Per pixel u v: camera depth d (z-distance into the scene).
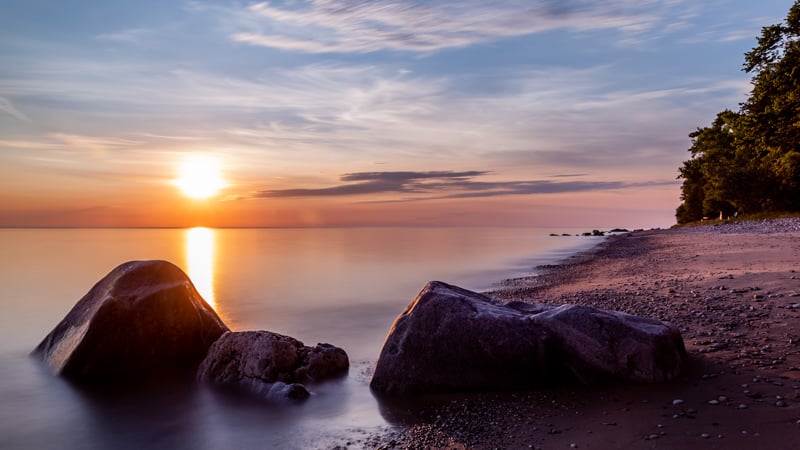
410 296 21.69
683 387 7.18
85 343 10.52
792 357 7.84
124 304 10.84
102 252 61.69
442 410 7.70
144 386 9.81
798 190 58.34
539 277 25.69
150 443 7.43
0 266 40.25
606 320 8.10
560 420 6.73
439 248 62.88
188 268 36.47
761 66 32.69
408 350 8.77
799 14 29.98
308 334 14.27
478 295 9.98
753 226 48.31
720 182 66.44
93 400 9.21
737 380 7.13
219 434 7.55
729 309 11.22
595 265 29.41
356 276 30.02
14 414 8.65
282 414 8.17
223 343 10.20
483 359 8.34
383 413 7.86
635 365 7.65
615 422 6.35
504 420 7.00
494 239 97.75
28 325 16.72
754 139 34.72
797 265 16.64
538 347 8.15
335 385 9.45
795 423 5.59
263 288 24.59
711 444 5.36
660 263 24.36
